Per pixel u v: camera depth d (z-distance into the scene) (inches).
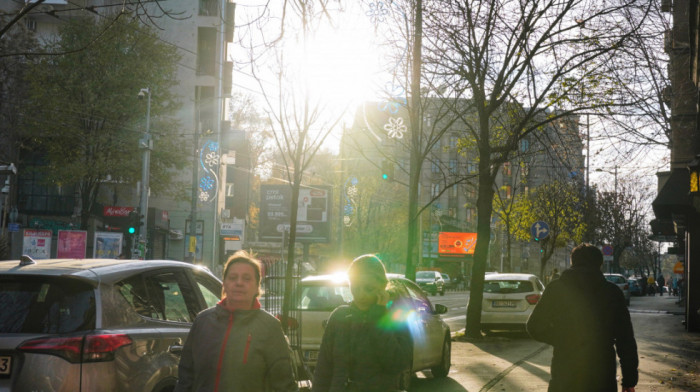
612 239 2288.4
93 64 1499.8
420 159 638.5
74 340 190.7
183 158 1647.4
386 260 2605.8
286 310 309.0
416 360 407.8
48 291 201.8
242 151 2827.3
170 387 219.6
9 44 1473.9
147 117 1368.1
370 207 2485.2
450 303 1588.3
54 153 1557.6
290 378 162.2
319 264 2856.8
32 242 1151.0
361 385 166.6
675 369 490.3
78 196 1731.1
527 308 735.1
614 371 204.2
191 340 160.7
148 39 1493.6
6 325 195.0
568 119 679.7
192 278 256.4
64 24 1541.6
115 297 208.8
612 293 206.5
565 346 205.6
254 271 161.5
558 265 3420.3
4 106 1504.7
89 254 1692.9
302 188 2421.3
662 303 1705.2
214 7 1980.8
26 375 186.1
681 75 642.8
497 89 644.7
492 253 3058.6
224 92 2190.0
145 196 1341.0
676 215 821.9
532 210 1572.3
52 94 1465.3
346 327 169.5
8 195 1510.8
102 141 1526.8
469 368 506.3
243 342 156.9
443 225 3191.4
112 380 194.4
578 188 1605.6
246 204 3075.8
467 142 789.2
